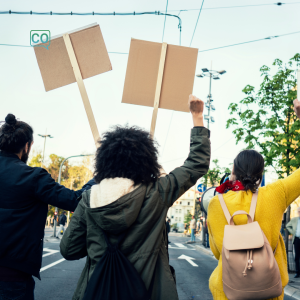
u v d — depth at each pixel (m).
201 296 5.99
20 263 1.88
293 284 7.56
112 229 1.51
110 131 1.71
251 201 1.85
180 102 2.36
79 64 2.47
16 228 1.91
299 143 10.02
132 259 1.54
